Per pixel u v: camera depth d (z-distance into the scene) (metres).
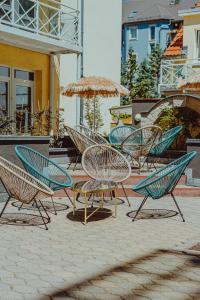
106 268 4.96
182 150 13.53
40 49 15.43
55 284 4.46
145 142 10.70
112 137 13.03
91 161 7.95
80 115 17.42
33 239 6.09
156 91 39.75
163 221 7.29
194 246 5.84
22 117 14.16
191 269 4.95
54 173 8.48
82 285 4.45
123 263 5.13
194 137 13.49
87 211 8.00
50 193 6.42
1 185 8.48
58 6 16.97
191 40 22.33
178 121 13.52
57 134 13.96
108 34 21.64
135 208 8.34
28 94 15.69
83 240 6.09
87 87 12.54
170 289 4.38
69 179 7.73
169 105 13.45
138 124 13.96
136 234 6.46
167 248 5.75
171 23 49.06
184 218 7.52
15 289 4.32
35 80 15.90
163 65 21.20
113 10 21.95
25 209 8.00
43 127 14.14
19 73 15.19
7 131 12.48
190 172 10.16
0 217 7.23
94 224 7.04
